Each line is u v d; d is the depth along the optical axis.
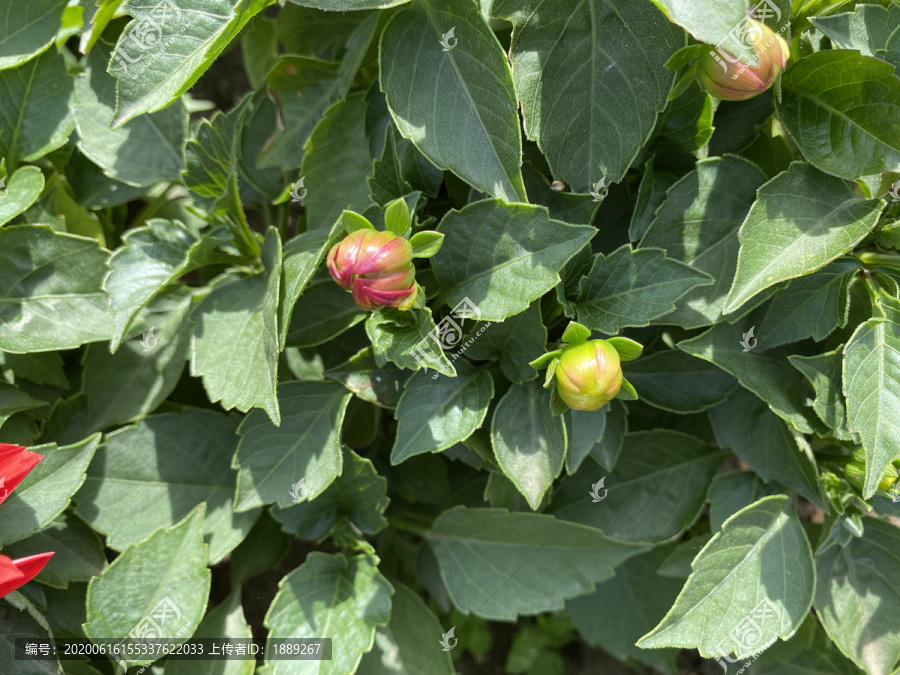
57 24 0.68
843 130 0.62
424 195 0.66
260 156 0.71
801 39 0.64
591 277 0.64
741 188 0.65
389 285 0.59
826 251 0.62
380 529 0.69
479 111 0.62
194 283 0.75
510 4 0.62
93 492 0.67
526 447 0.64
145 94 0.60
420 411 0.64
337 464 0.65
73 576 0.66
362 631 0.67
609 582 0.77
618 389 0.61
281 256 0.64
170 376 0.70
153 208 0.74
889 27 0.63
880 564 0.69
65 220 0.71
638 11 0.62
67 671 0.66
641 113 0.63
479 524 0.70
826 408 0.64
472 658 0.82
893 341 0.62
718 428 0.69
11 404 0.67
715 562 0.65
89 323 0.67
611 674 0.82
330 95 0.70
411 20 0.62
